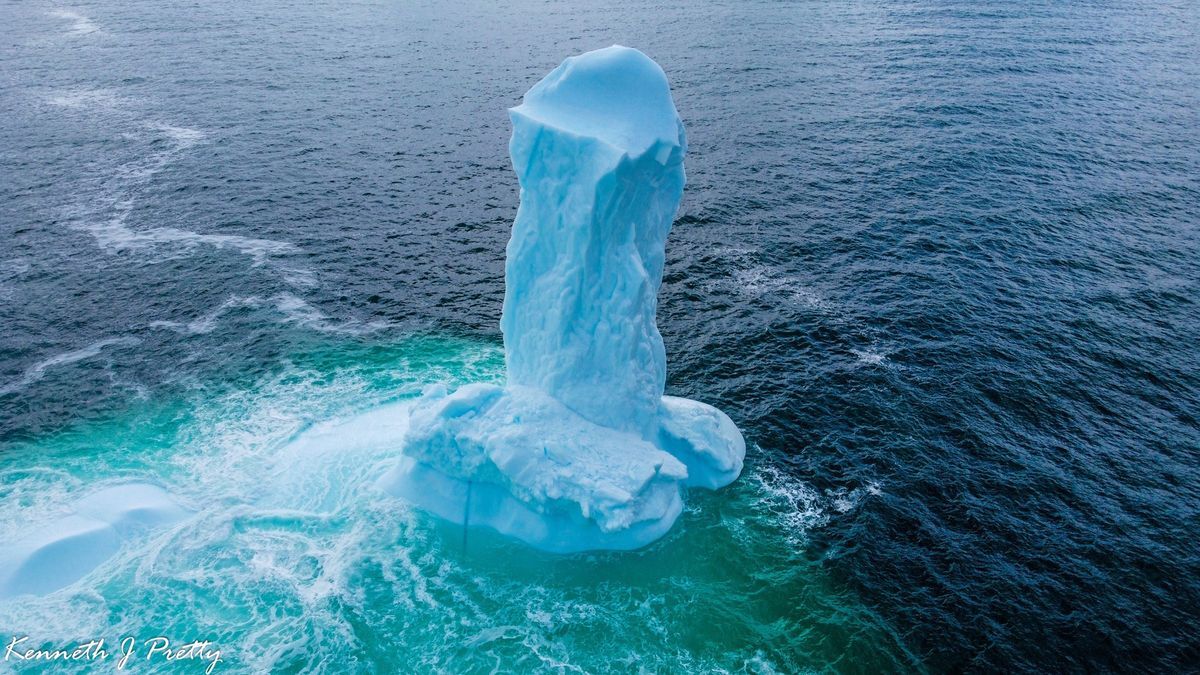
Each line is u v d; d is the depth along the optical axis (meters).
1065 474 40.91
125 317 52.88
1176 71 97.25
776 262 59.88
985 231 63.41
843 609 34.00
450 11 126.38
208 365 48.53
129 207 66.44
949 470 41.28
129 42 108.69
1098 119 83.75
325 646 31.73
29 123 82.25
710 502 39.22
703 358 49.78
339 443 42.12
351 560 35.38
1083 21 119.50
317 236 62.81
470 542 36.31
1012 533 37.56
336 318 53.38
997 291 56.03
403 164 74.31
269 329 51.97
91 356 49.09
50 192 68.62
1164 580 35.09
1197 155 75.56
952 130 81.25
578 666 31.30
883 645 32.44
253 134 80.19
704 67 99.00
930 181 71.25
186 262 58.97
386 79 95.31
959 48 106.56
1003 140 79.00
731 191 69.69
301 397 45.88
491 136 80.06
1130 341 50.78
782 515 38.62
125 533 36.03
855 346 50.78
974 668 31.53
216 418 44.09
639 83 34.94
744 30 114.81
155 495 38.31
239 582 34.19
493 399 37.50
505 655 31.62
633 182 34.66
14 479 39.53
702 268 59.06
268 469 40.38
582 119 34.56
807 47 107.38
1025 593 34.53
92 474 39.94
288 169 73.19
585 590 34.50
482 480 36.81
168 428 43.28
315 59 102.25
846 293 56.22
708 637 32.69
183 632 32.03
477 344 51.19
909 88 92.50
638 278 35.88
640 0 132.88
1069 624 33.19
